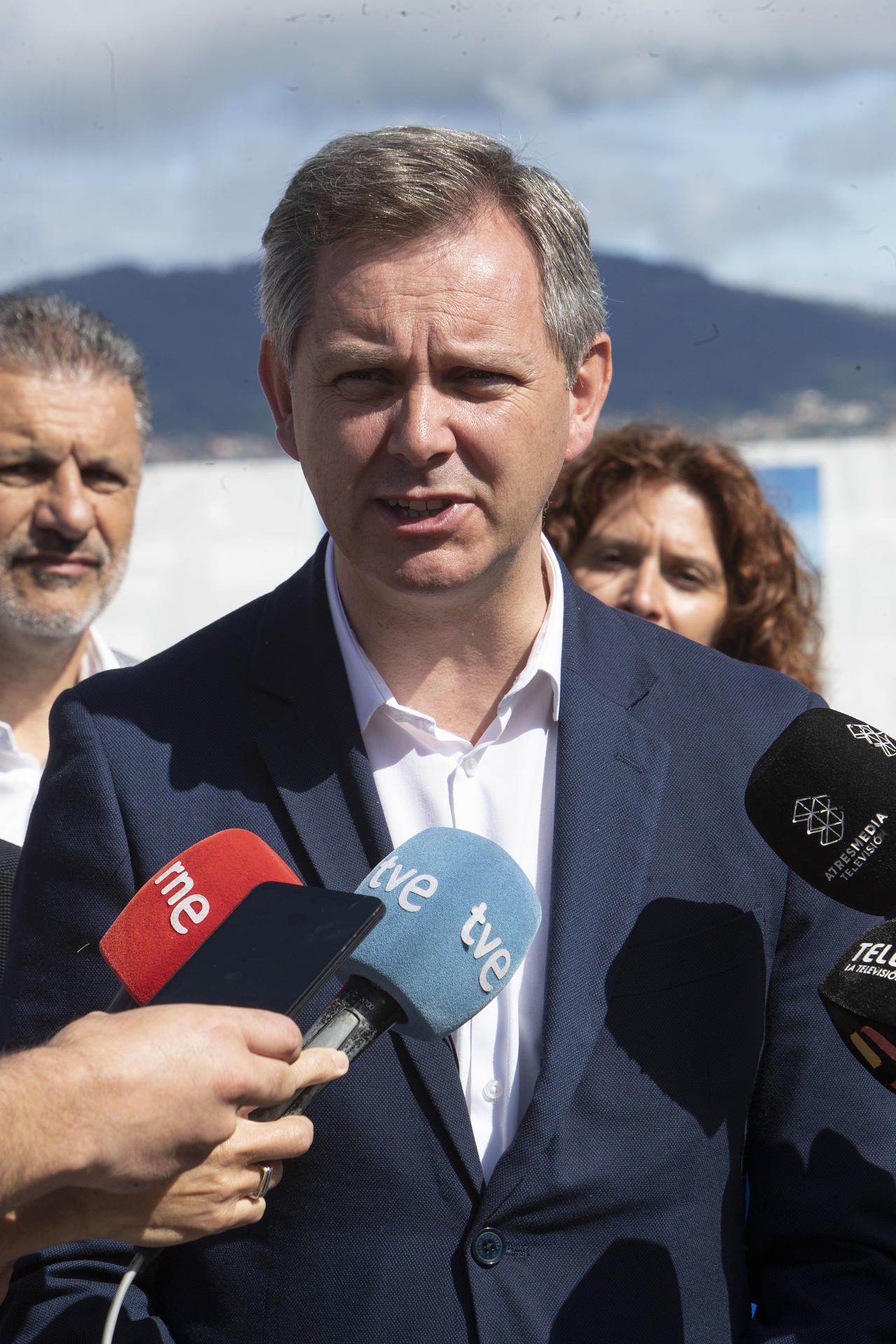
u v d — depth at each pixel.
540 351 1.59
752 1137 1.71
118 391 3.15
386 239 1.54
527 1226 1.54
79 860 1.65
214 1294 1.55
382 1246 1.53
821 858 1.54
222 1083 1.15
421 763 1.77
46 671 3.16
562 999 1.61
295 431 1.72
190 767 1.71
